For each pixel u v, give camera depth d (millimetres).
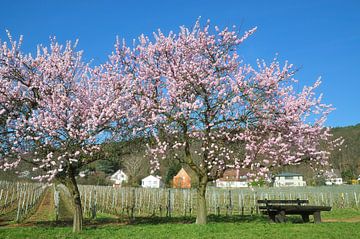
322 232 12562
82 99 13969
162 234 12258
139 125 14828
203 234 12164
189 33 16062
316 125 15625
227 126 15086
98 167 68750
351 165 71812
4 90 13344
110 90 14211
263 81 15078
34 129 12695
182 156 15719
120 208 26953
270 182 15227
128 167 43062
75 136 12766
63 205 30062
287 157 14812
